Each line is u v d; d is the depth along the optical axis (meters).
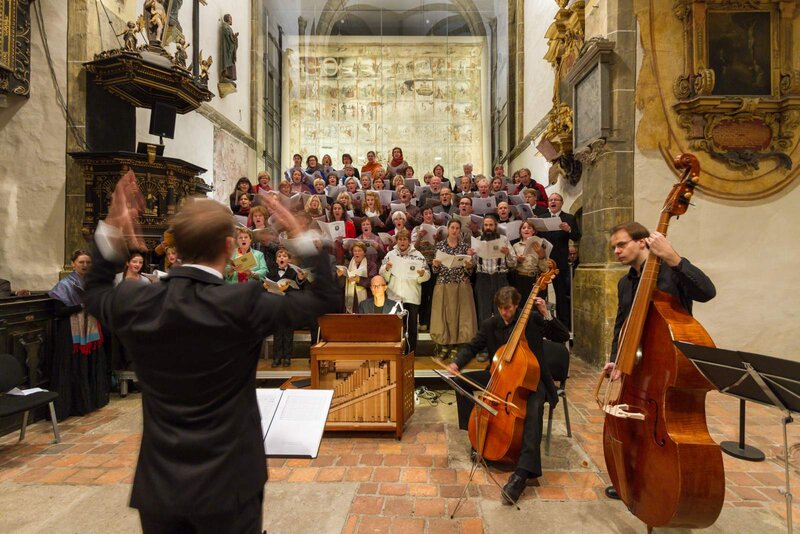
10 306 4.35
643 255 2.61
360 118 16.34
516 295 3.46
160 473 1.21
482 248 5.36
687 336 2.14
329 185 8.73
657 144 6.25
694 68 6.10
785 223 6.12
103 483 3.25
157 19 6.43
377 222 6.65
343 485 3.16
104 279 1.36
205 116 10.56
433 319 5.47
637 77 6.25
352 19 17.03
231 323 1.21
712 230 6.17
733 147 6.14
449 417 4.59
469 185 8.07
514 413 3.17
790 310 6.09
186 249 1.33
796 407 1.91
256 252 5.40
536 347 3.53
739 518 2.70
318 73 16.31
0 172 6.21
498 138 15.24
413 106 16.33
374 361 4.09
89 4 6.29
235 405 1.28
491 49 15.92
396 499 2.97
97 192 5.97
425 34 17.02
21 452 3.81
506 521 2.71
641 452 2.26
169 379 1.23
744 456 3.49
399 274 5.40
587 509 2.83
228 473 1.22
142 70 5.95
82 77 6.23
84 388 4.73
